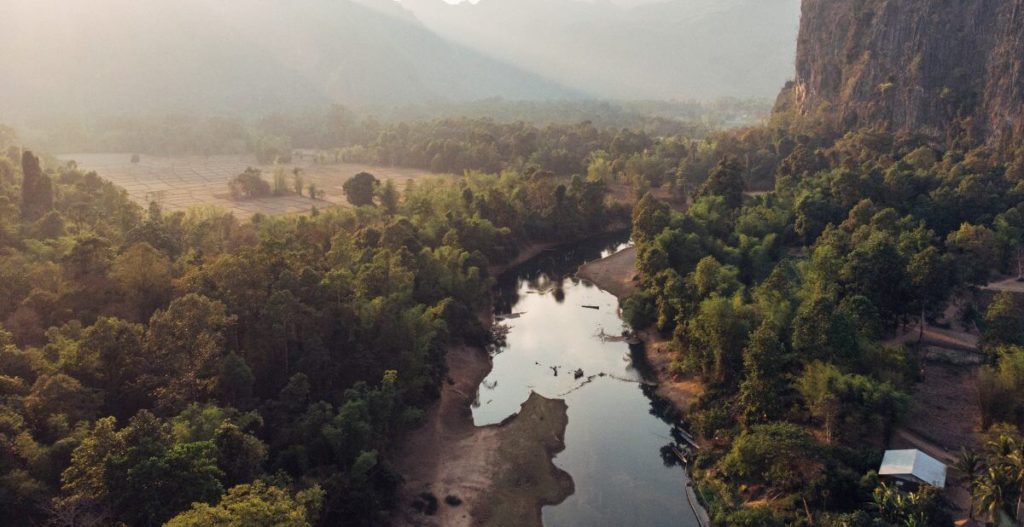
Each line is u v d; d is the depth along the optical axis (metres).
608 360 107.81
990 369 75.62
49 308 74.75
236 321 72.44
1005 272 117.31
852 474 63.03
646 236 138.75
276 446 64.94
